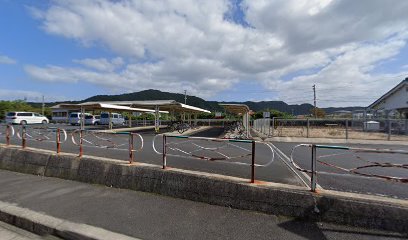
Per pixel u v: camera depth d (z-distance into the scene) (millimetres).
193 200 4520
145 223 3645
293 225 3574
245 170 6531
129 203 4406
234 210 4109
